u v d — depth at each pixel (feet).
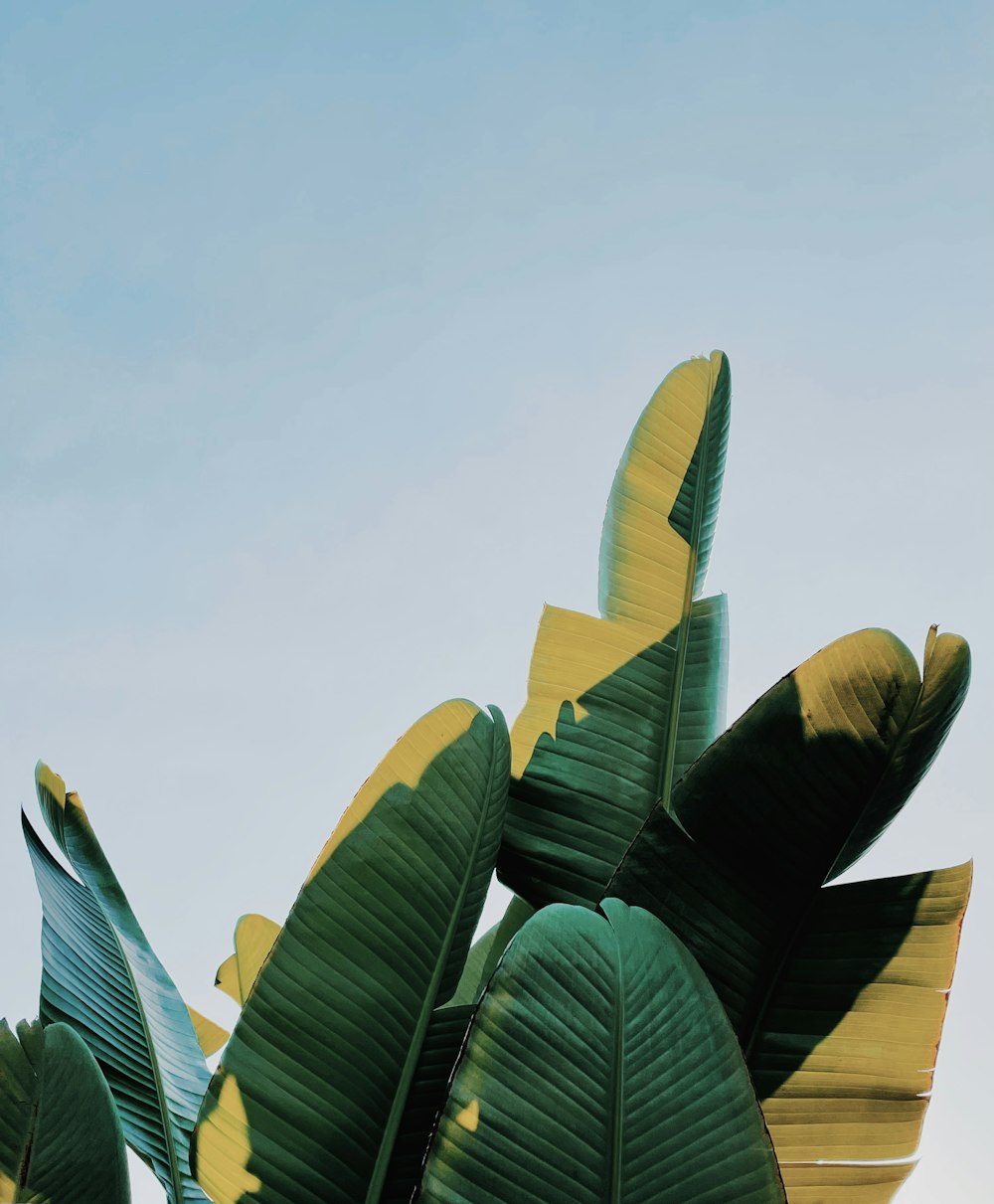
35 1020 14.97
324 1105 14.65
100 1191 14.61
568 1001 13.78
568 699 17.12
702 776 15.16
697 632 17.94
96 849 17.07
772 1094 14.94
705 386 18.08
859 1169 14.84
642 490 17.92
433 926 15.07
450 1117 13.50
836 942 15.03
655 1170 13.48
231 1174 14.55
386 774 15.30
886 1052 14.89
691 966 14.07
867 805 14.97
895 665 14.85
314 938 14.85
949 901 14.97
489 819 15.51
